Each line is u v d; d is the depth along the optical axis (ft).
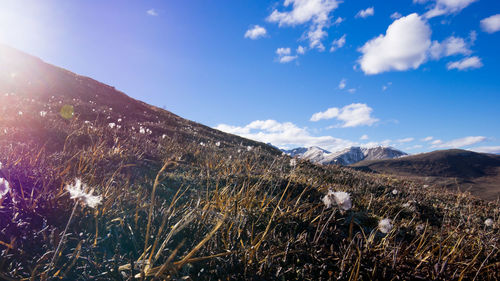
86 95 100.68
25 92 69.46
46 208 9.68
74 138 26.68
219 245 9.46
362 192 25.12
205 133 87.25
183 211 11.51
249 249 9.02
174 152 28.40
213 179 19.08
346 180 30.50
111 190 12.65
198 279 7.99
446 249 12.29
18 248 7.44
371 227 15.51
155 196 13.89
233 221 10.34
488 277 10.69
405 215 21.33
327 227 12.62
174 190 16.16
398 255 10.69
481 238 15.65
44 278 6.24
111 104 99.35
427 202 28.84
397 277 9.34
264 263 8.80
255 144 87.71
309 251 10.19
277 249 10.02
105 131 33.04
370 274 9.39
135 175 17.88
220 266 8.56
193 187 17.12
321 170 35.94
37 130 26.37
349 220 15.21
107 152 22.62
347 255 9.67
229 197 13.48
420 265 10.50
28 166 13.92
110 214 10.36
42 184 12.18
